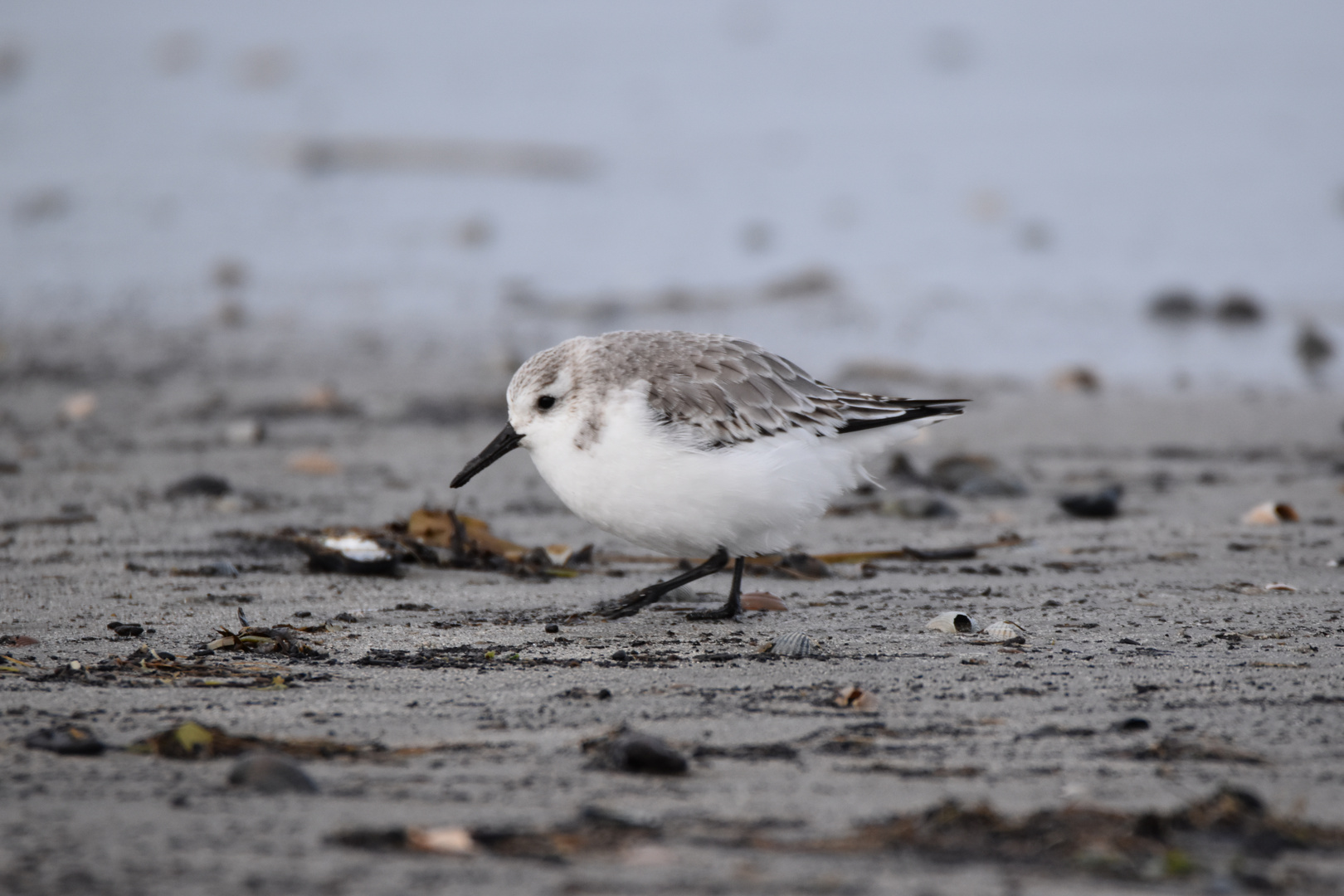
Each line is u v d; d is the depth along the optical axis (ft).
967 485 41.55
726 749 18.85
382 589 29.73
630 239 89.10
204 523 35.60
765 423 26.84
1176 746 18.89
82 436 47.70
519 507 39.09
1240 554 33.60
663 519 26.61
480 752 18.62
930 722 20.26
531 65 149.38
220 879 13.94
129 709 20.47
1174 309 72.38
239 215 93.20
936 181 103.65
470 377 59.26
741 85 139.85
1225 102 129.08
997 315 72.18
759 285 78.33
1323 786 17.47
